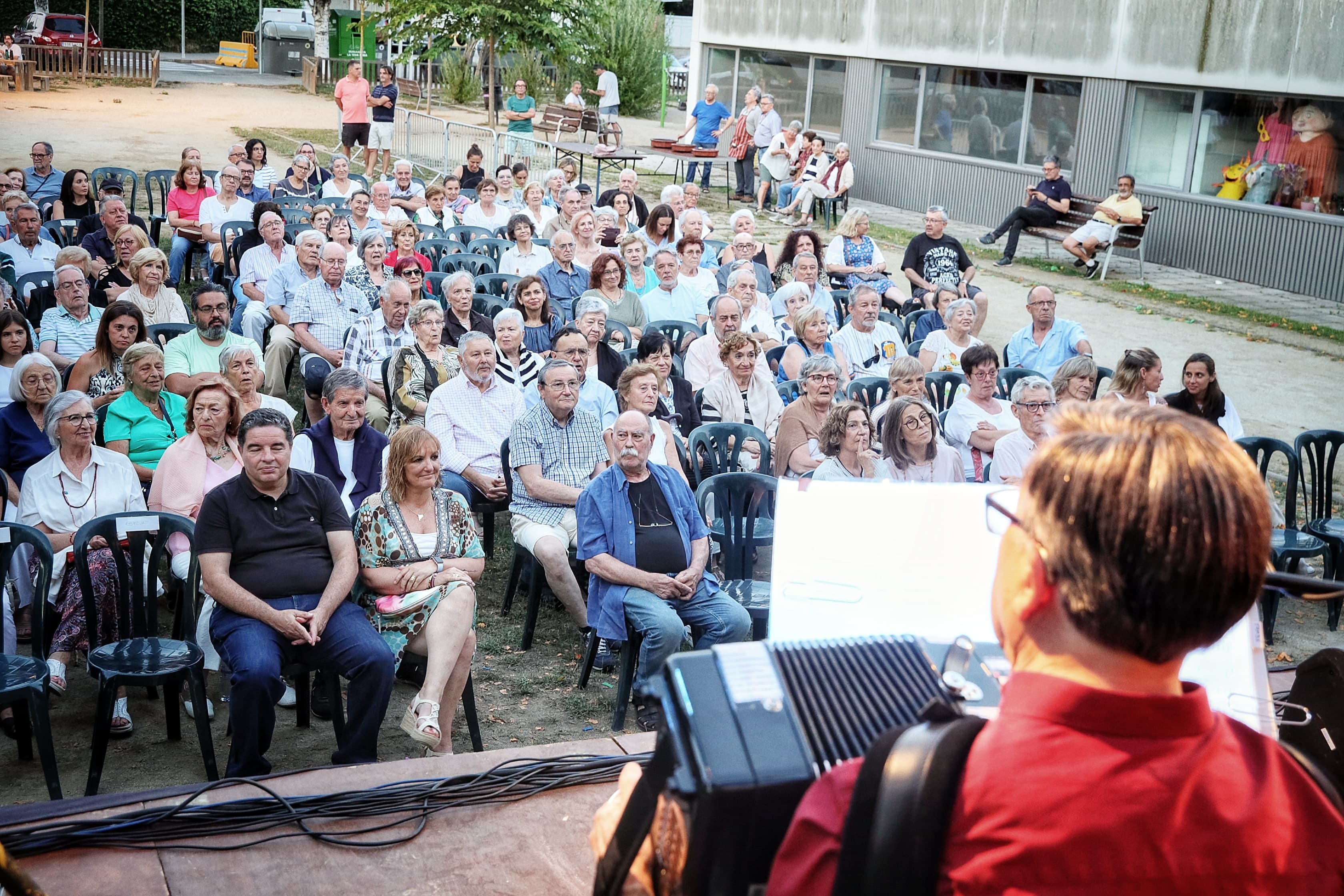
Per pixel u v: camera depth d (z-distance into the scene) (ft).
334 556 13.24
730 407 21.54
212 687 15.02
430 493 14.23
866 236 35.29
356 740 12.48
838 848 3.00
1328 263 43.21
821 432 17.11
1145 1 47.19
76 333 22.98
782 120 67.36
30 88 89.25
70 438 14.90
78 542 13.04
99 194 40.04
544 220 38.17
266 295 26.45
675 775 3.21
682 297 28.43
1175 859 2.80
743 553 16.78
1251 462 2.98
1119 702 2.85
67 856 8.66
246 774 11.96
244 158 38.11
